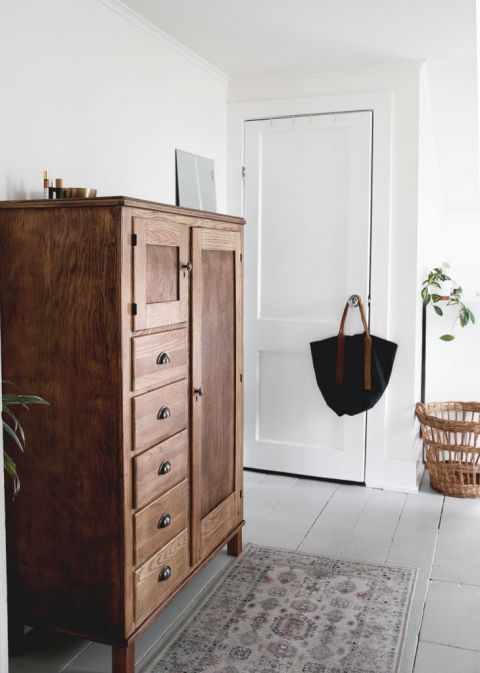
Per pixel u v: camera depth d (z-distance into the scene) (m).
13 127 2.26
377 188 3.62
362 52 3.41
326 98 3.69
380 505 3.50
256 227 3.89
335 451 3.83
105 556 2.02
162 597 2.22
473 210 4.88
